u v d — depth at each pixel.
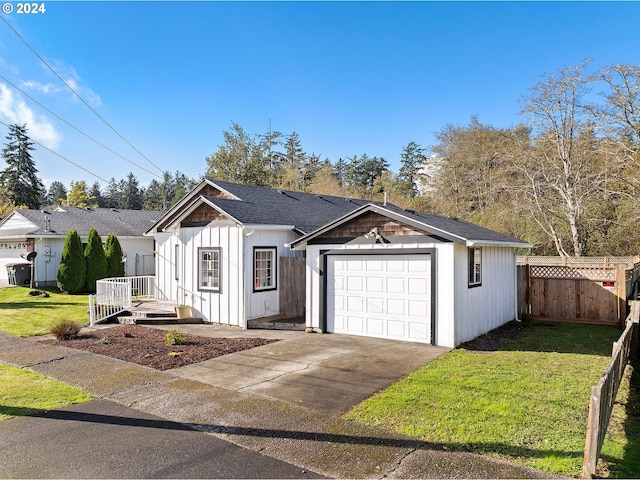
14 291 19.94
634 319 8.17
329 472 4.04
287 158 56.19
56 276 22.30
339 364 7.86
